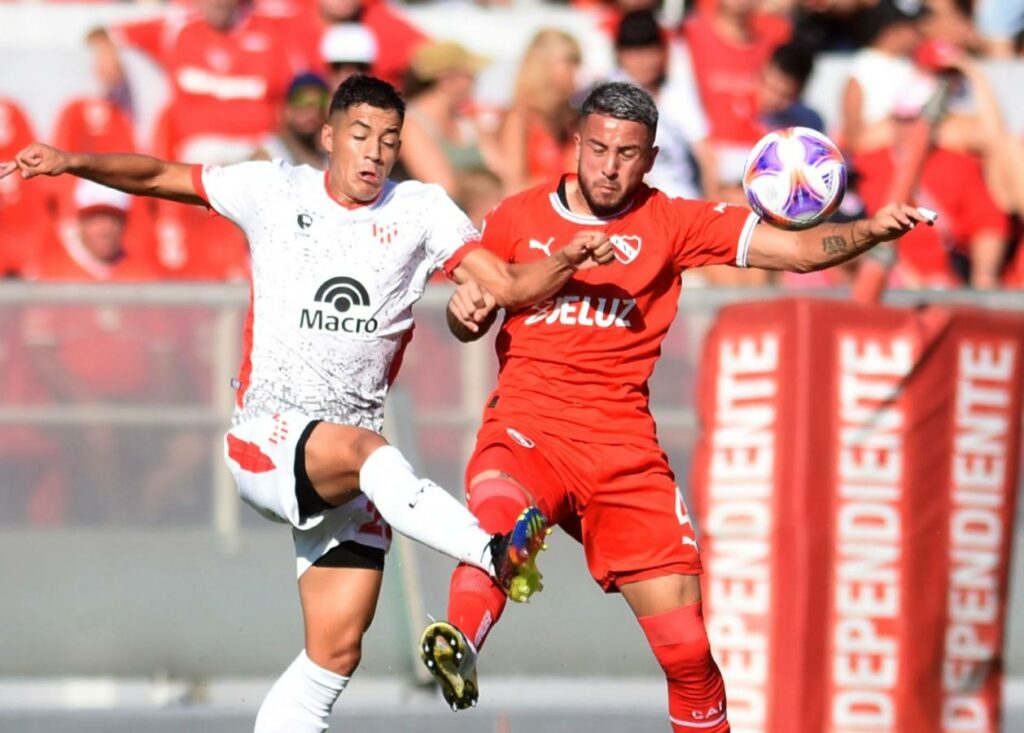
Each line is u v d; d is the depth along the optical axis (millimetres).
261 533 25297
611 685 25625
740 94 32500
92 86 32031
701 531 24250
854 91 32562
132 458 24922
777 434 23719
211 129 31938
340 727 24344
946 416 23984
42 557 24953
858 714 23594
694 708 18906
